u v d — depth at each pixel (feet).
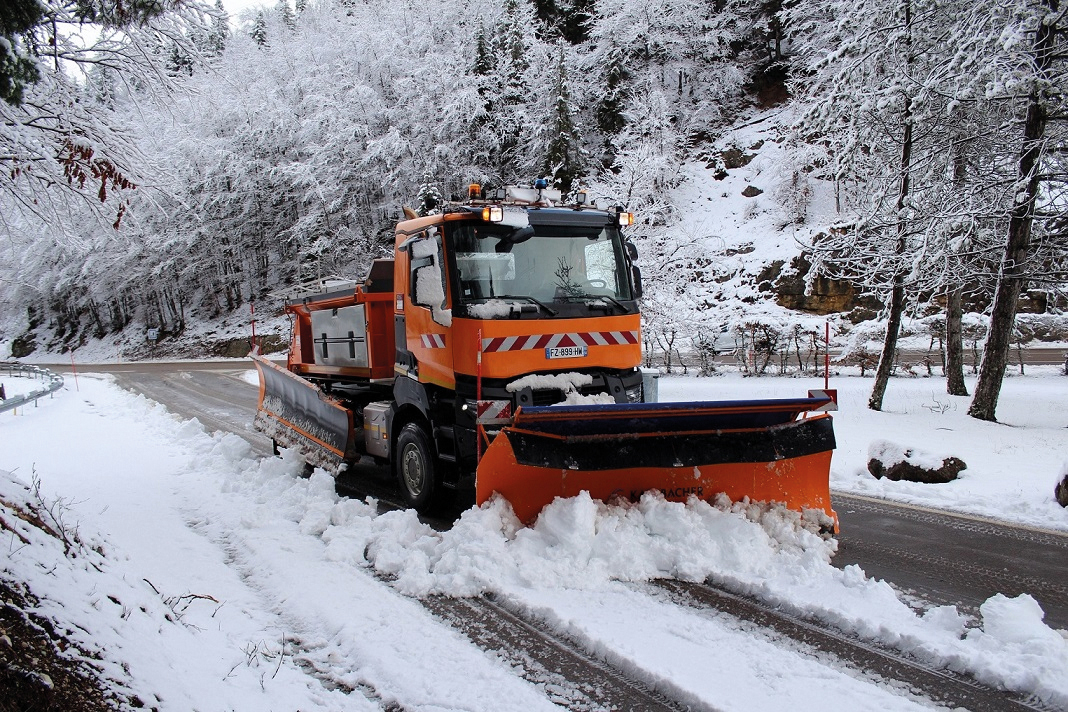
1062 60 34.65
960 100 36.73
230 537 19.08
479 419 17.66
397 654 12.00
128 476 27.71
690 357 77.51
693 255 56.39
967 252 38.22
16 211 27.94
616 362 19.72
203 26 25.40
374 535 18.12
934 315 84.07
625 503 16.92
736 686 10.66
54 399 66.85
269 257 139.95
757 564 15.48
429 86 110.83
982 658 11.14
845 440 32.91
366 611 13.82
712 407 16.19
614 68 129.29
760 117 129.70
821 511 17.54
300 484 23.08
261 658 11.64
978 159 40.57
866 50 40.60
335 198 112.88
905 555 17.03
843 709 10.04
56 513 14.97
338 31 122.42
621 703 10.46
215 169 113.19
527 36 120.98
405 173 110.63
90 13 18.17
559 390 18.83
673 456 16.90
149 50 25.02
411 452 21.31
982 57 34.78
